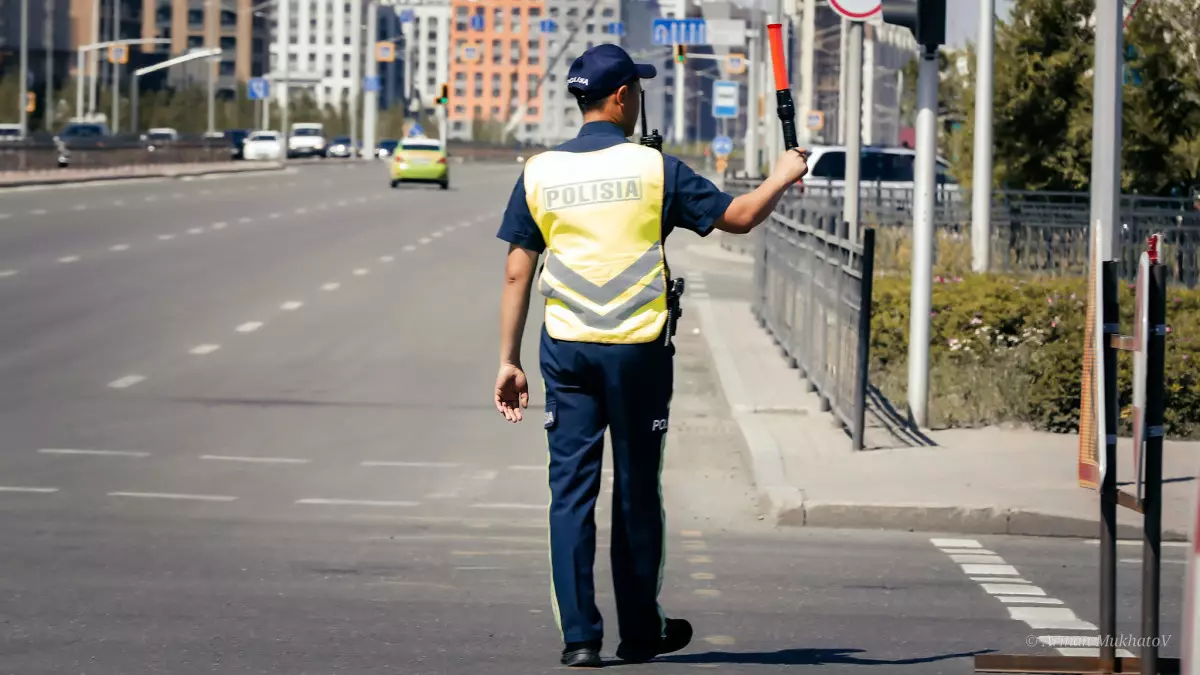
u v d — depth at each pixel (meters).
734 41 96.06
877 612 14.25
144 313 39.59
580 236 10.84
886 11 23.86
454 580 15.29
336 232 68.88
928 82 24.14
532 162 11.00
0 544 16.86
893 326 30.20
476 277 50.59
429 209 90.06
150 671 11.73
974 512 18.50
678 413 27.67
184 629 13.11
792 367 31.42
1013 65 51.81
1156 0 47.53
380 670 11.80
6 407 27.00
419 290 46.38
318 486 21.03
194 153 145.38
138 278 47.06
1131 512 18.64
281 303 42.41
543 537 17.75
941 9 23.73
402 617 13.64
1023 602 14.79
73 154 115.94
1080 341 24.97
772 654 12.49
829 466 21.16
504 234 11.02
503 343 11.13
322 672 11.73
